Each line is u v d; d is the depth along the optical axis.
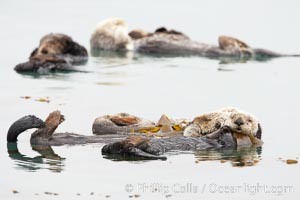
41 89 52.31
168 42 73.56
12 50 71.69
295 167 34.56
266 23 95.19
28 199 29.89
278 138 39.72
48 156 35.34
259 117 44.81
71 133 38.25
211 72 61.34
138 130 39.84
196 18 99.81
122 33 74.94
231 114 38.34
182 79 57.72
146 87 54.03
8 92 50.97
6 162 34.34
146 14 103.25
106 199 30.11
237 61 67.88
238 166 34.62
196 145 37.03
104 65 64.38
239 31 88.69
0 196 30.14
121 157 35.34
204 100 49.78
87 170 33.47
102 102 48.28
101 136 38.03
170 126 39.75
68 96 49.97
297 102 49.47
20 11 102.94
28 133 39.19
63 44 66.75
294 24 94.38
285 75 60.38
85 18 98.50
